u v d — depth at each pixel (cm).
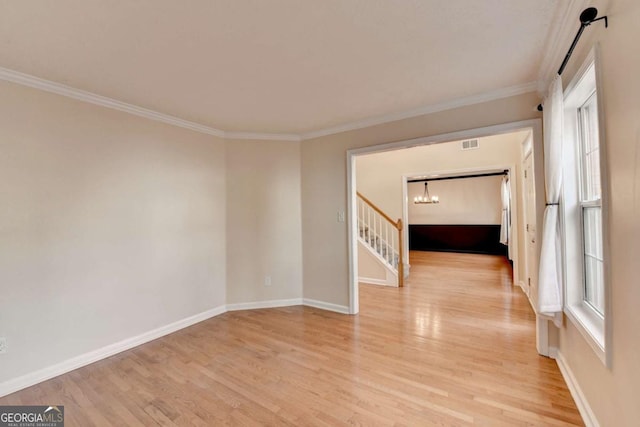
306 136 408
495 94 274
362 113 328
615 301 137
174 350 282
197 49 199
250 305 399
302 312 384
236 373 238
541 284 227
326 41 193
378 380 226
